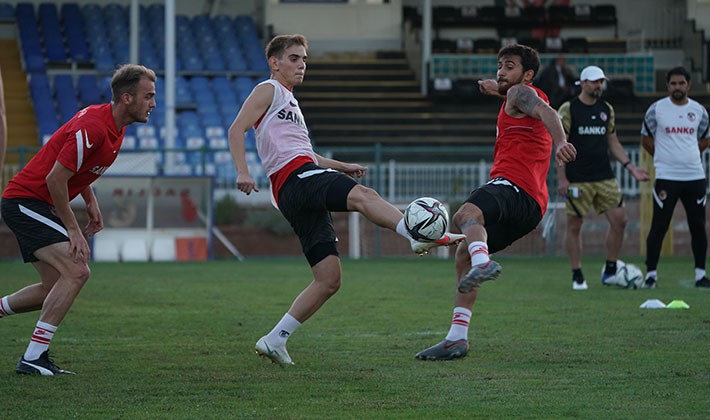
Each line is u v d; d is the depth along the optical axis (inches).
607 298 1230.3
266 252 2271.2
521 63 779.4
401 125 3053.6
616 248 1379.2
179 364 757.9
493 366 740.7
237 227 2261.3
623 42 3422.7
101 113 703.1
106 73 3075.8
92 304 1203.9
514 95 757.3
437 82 3117.6
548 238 2224.4
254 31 3356.3
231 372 721.0
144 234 2129.7
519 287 1395.2
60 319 714.2
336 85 3196.4
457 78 3149.6
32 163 719.7
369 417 570.3
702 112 1323.8
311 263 738.8
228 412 583.8
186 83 3041.3
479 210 747.4
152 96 709.9
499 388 655.1
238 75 3184.1
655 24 3545.8
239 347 848.3
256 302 1227.2
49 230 712.4
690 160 1323.8
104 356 798.5
